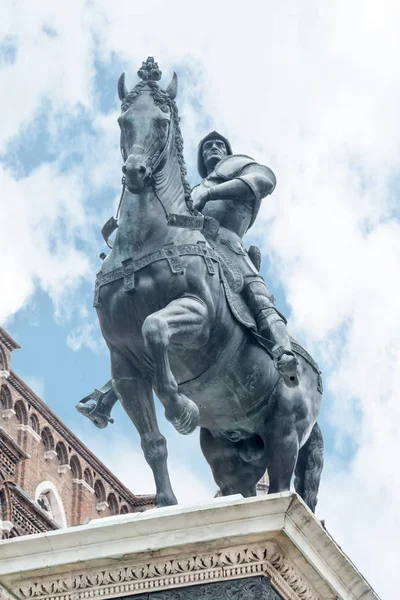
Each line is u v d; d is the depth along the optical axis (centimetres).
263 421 1365
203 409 1354
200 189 1411
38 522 3244
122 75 1351
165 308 1262
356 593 1218
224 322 1316
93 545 1166
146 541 1156
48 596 1182
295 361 1311
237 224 1402
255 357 1338
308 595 1183
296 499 1136
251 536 1142
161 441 1295
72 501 3591
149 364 1296
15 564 1177
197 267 1299
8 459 3156
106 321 1307
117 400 1362
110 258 1318
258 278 1370
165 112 1322
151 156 1305
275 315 1345
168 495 1269
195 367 1314
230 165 1425
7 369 3481
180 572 1158
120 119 1321
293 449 1355
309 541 1163
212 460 1400
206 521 1147
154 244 1303
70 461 3609
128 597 1167
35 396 3550
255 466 1395
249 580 1147
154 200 1311
